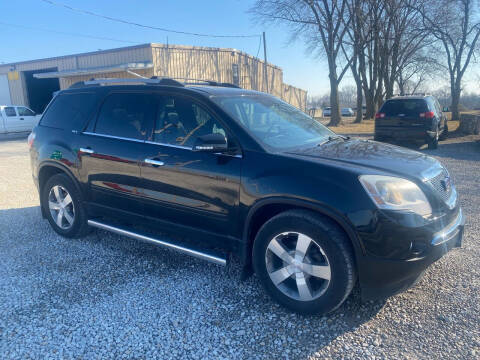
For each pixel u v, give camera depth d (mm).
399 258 2799
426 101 12047
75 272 3891
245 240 3332
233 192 3305
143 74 21016
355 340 2811
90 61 23125
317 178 2959
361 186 2840
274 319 3086
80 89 4703
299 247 3023
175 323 3033
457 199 3520
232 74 25719
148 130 3920
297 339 2836
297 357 2650
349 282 2895
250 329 2957
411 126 12117
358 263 2861
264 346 2766
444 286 3502
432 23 26359
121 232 4141
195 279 3732
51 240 4762
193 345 2779
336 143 3836
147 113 3973
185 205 3621
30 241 4730
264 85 30859
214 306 3268
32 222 5457
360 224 2785
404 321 3018
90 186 4371
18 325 3014
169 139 3762
